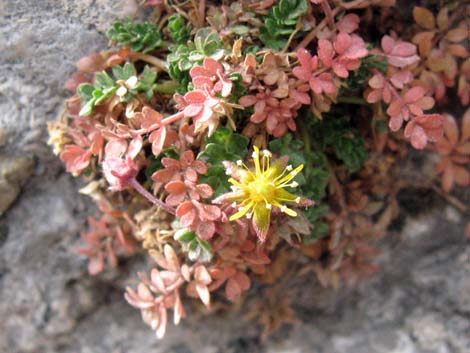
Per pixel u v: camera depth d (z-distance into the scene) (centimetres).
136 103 7
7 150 8
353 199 8
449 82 7
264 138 7
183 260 8
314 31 7
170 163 6
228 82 6
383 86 7
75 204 8
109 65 7
